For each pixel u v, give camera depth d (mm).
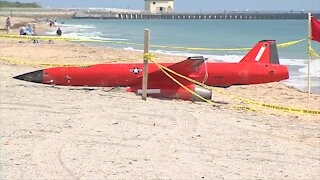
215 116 11070
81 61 24656
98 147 7906
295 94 16484
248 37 66688
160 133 9008
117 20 178750
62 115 10070
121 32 78125
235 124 10305
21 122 9320
